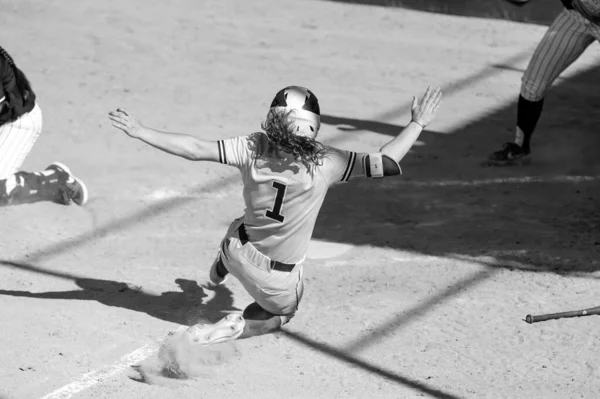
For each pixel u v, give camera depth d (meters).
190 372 18.88
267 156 18.31
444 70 49.03
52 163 31.64
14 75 26.47
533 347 20.70
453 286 24.09
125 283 23.64
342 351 20.33
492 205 30.98
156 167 33.31
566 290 23.84
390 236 27.98
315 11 60.97
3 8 56.66
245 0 62.91
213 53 49.62
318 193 18.39
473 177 33.91
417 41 54.50
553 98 44.91
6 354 19.22
